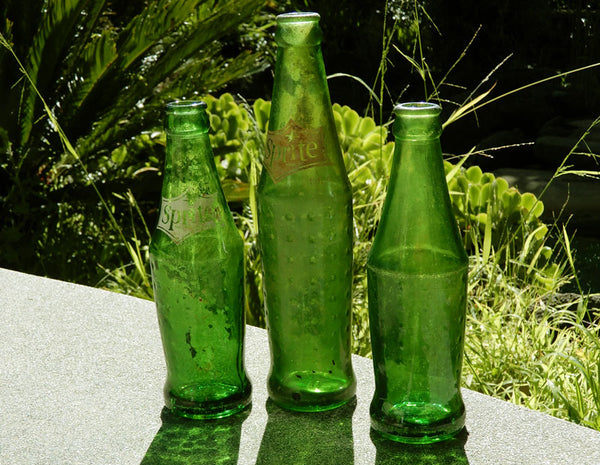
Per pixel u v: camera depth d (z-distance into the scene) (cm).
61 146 354
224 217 130
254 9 348
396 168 116
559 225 577
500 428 132
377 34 787
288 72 121
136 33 330
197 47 341
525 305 256
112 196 362
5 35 323
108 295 190
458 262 117
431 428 124
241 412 138
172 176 125
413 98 788
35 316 179
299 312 130
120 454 128
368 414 136
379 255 119
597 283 414
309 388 135
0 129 333
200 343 133
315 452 126
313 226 125
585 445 126
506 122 763
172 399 136
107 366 156
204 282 129
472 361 225
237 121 381
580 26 759
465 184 330
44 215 359
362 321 249
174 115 122
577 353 232
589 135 703
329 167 124
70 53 359
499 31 784
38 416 139
